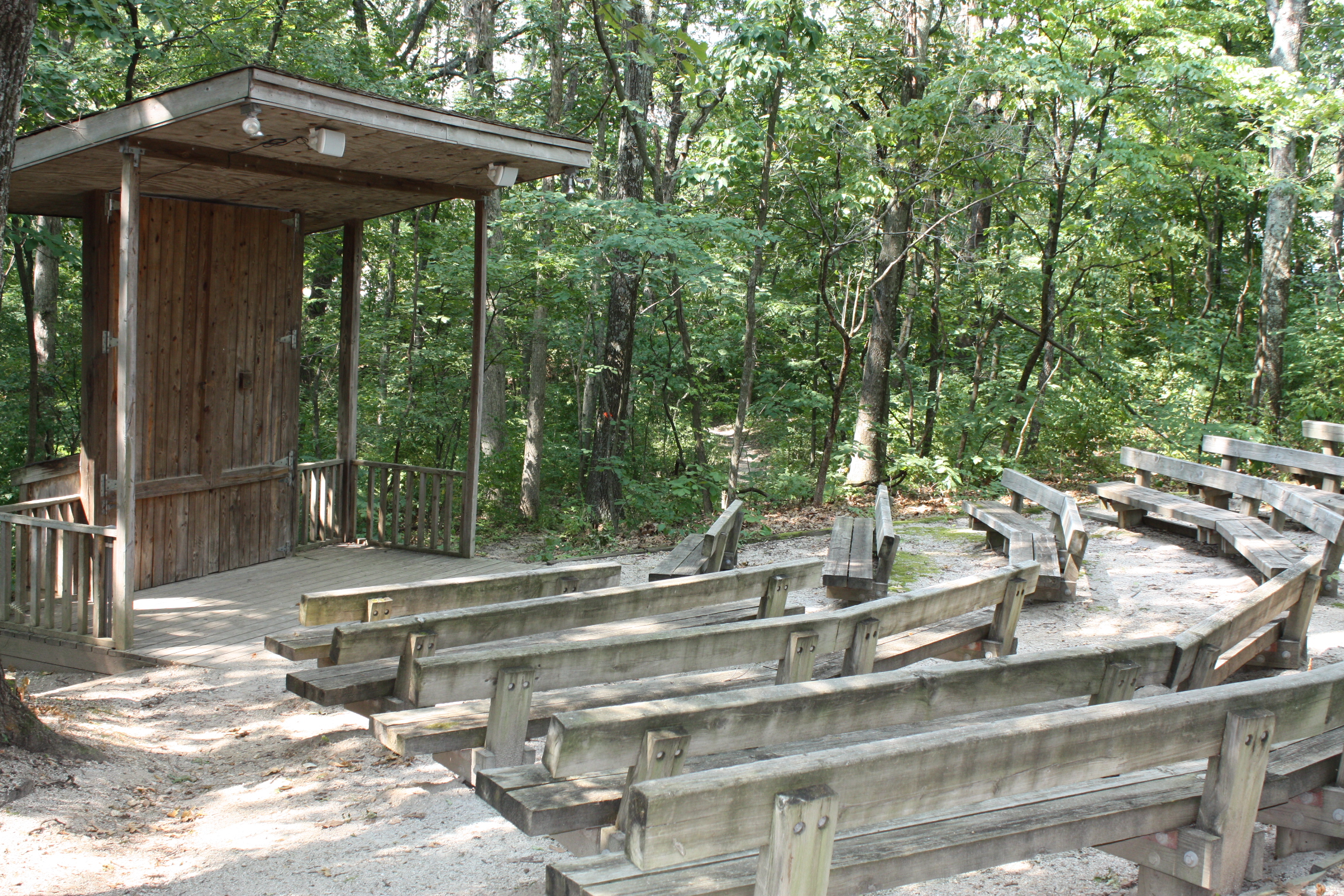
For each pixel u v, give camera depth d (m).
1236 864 2.68
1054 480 13.20
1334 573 6.92
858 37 12.37
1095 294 15.12
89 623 6.42
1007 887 3.02
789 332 17.38
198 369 7.46
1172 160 12.59
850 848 2.30
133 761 4.36
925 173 12.47
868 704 2.64
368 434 14.43
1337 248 19.03
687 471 14.04
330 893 3.13
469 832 3.62
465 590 4.28
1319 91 12.41
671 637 3.33
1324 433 10.30
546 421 20.94
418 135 5.86
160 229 7.07
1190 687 3.57
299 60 13.88
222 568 7.82
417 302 14.99
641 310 16.75
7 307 15.40
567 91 19.05
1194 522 8.46
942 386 16.55
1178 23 11.96
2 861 3.23
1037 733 2.27
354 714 5.00
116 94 12.80
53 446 14.27
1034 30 11.90
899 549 8.91
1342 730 3.31
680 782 1.84
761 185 11.86
